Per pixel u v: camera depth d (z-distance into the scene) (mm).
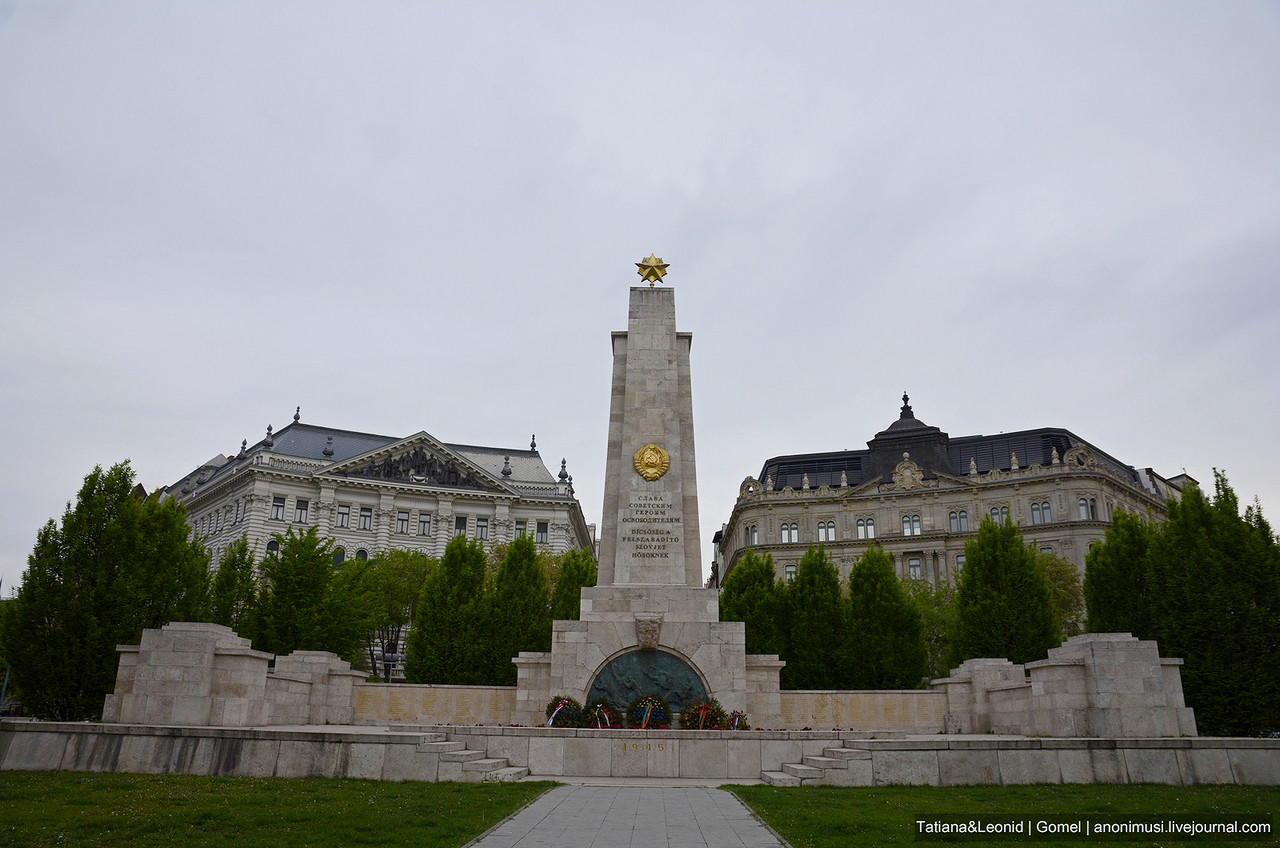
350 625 44812
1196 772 20375
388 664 74812
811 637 40438
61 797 16859
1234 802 17453
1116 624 34312
